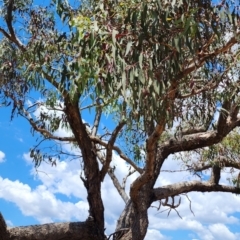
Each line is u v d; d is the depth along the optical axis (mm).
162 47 3756
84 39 3994
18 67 7309
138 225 8156
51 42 6195
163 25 3760
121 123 8047
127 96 3814
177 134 7980
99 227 7637
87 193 7801
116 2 4145
